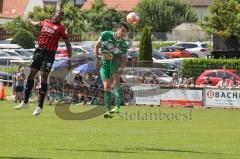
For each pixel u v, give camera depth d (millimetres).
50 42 33750
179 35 198625
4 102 77312
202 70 99625
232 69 102500
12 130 42969
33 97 74125
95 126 47969
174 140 38812
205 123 53875
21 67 78438
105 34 38562
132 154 31422
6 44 157750
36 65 33844
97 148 33531
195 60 101438
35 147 33344
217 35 125188
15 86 83188
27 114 59250
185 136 41656
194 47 162000
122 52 38719
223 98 74062
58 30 33812
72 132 42438
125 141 37500
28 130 43125
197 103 74938
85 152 31734
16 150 31938
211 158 30672
